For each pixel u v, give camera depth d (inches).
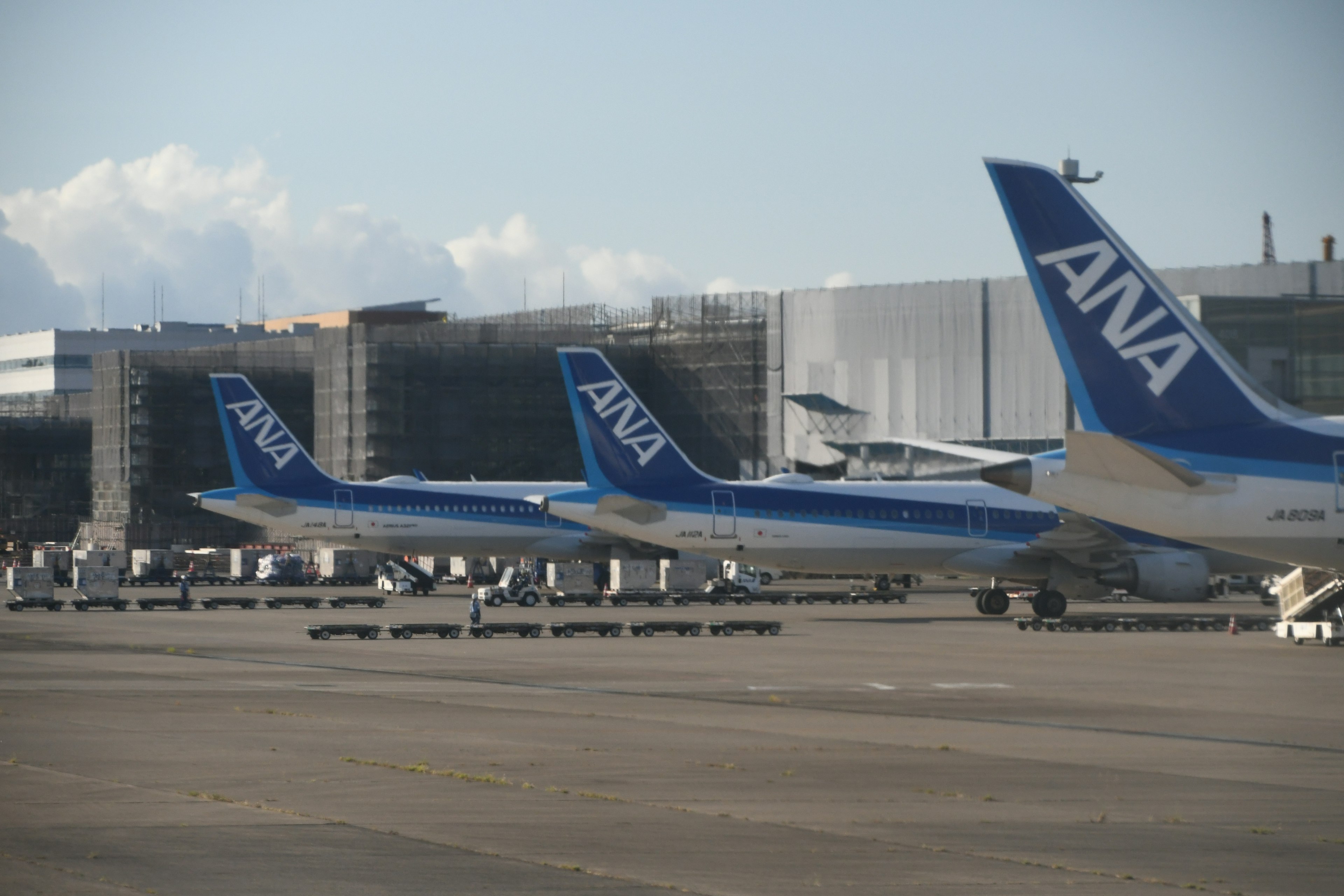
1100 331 1453.0
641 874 639.8
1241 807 810.2
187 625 2461.9
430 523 3412.9
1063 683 1505.9
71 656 1801.2
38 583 3004.4
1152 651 1932.8
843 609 3029.0
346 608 3031.5
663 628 2295.8
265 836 713.6
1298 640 2086.6
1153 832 740.0
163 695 1343.5
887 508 2741.1
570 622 2470.5
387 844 697.0
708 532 2723.9
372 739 1053.8
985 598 2787.9
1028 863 668.7
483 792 839.7
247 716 1183.6
